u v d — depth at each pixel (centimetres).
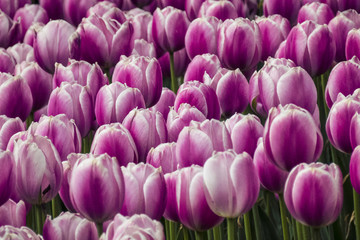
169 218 132
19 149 133
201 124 136
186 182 128
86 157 129
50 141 134
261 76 155
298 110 131
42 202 136
